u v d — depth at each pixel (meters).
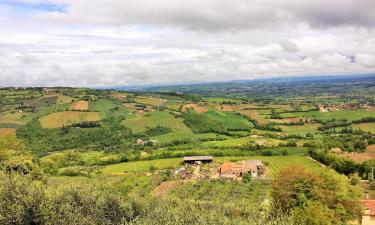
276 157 135.62
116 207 29.89
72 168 120.56
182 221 24.92
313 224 41.91
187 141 168.12
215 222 25.11
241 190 93.12
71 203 29.30
